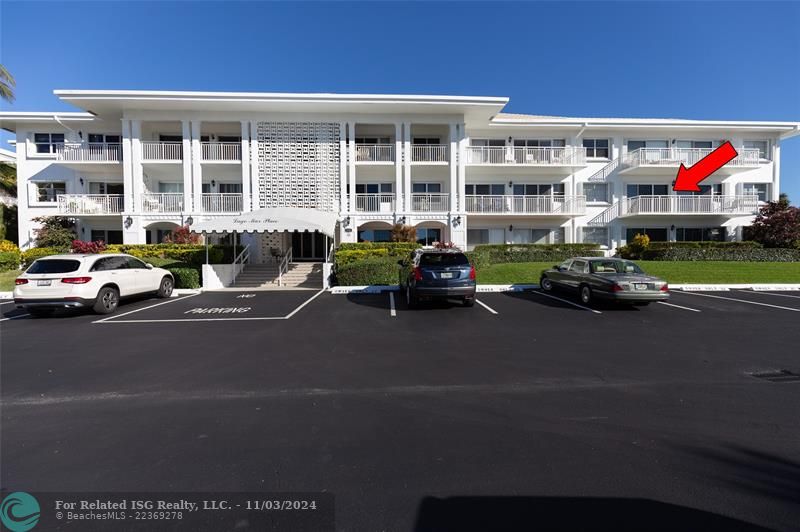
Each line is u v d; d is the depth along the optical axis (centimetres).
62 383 484
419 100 1967
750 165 2278
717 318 883
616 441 337
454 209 2123
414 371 525
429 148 2192
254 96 1909
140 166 1984
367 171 2219
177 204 2020
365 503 258
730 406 409
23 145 2148
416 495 266
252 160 2025
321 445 332
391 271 1438
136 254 1781
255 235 2069
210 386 472
